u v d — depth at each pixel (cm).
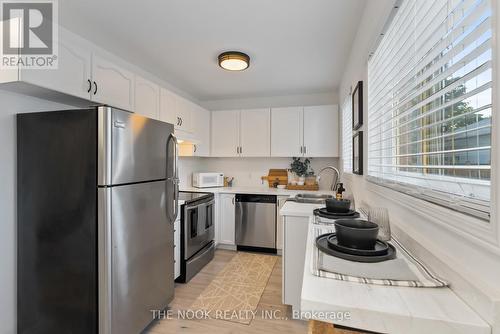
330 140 354
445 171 83
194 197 288
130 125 162
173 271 213
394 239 115
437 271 77
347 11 177
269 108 378
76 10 175
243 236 349
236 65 255
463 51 72
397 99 124
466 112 72
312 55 250
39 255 159
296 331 181
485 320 55
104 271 145
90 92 187
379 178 153
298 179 379
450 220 71
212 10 176
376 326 59
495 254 54
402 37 116
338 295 65
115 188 150
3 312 159
